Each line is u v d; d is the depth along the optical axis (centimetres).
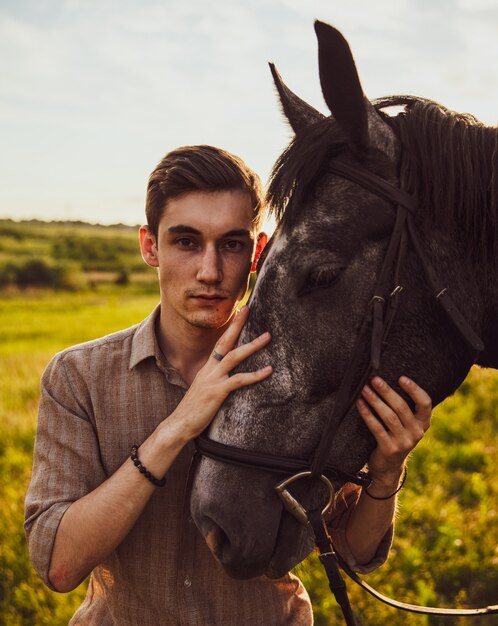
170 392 197
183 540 192
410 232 180
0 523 470
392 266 180
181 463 198
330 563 182
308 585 399
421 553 432
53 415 196
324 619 374
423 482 553
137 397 196
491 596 401
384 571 412
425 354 186
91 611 206
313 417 183
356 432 190
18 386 927
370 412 184
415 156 184
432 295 184
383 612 376
